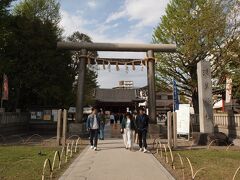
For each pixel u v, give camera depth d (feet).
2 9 84.17
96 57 76.74
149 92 76.28
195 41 92.22
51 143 60.23
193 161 38.88
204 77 62.49
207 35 91.66
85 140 66.74
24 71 91.30
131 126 51.03
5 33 82.02
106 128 123.24
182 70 100.22
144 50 76.89
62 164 36.47
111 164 36.94
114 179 29.12
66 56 99.55
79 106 74.54
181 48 95.14
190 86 100.01
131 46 76.18
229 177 30.01
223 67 92.07
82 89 75.00
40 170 32.68
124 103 205.67
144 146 47.88
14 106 97.14
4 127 75.00
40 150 47.88
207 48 93.04
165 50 77.10
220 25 90.17
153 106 75.87
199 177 30.09
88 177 29.86
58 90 92.22
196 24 91.76
